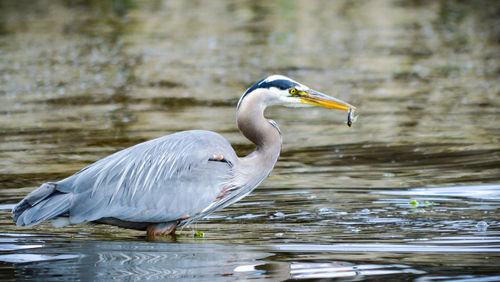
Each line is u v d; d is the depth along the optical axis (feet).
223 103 65.67
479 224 32.73
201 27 113.50
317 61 85.76
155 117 60.44
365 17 122.52
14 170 45.06
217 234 32.50
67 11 132.87
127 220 31.94
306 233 32.14
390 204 36.88
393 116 60.13
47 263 28.19
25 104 66.18
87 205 31.40
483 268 26.63
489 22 113.09
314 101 35.94
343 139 53.31
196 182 32.55
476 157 46.62
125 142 51.90
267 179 42.88
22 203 31.40
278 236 31.76
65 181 32.04
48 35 106.52
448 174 42.70
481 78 74.74
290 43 99.09
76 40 102.32
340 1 143.54
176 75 79.25
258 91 35.45
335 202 37.58
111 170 32.14
